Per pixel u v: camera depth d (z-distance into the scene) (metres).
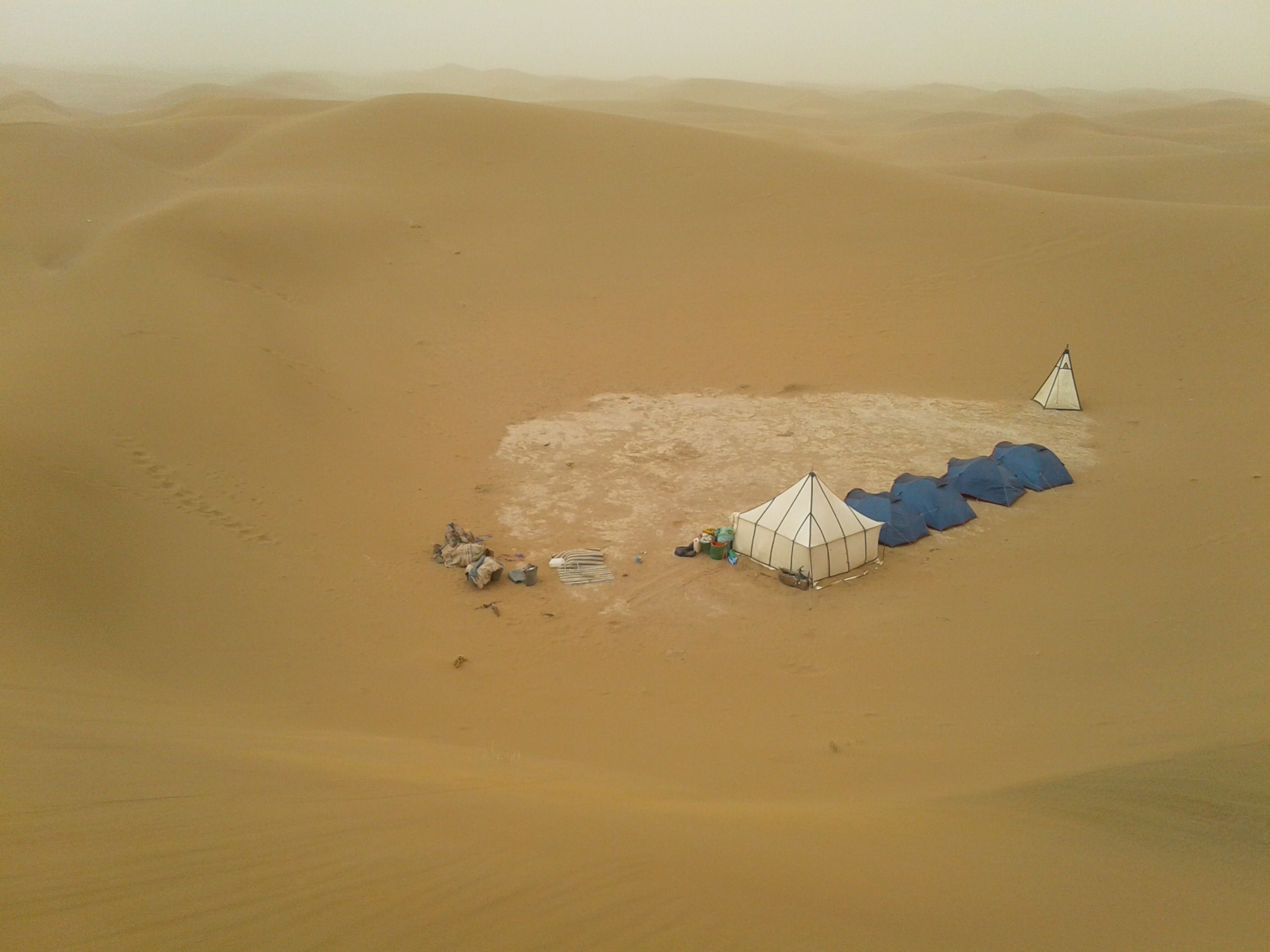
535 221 34.84
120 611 11.14
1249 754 7.80
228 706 9.26
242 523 15.19
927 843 6.23
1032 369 25.00
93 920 4.18
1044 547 15.94
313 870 4.96
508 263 31.89
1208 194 50.59
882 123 113.12
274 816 5.72
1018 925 4.98
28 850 4.77
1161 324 26.80
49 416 15.66
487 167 38.41
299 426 19.44
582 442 21.03
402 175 37.53
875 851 6.00
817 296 29.91
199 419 17.91
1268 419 20.81
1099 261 30.81
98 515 13.24
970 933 4.84
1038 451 18.78
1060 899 5.37
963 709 10.66
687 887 5.15
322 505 16.78
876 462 19.83
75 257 27.86
